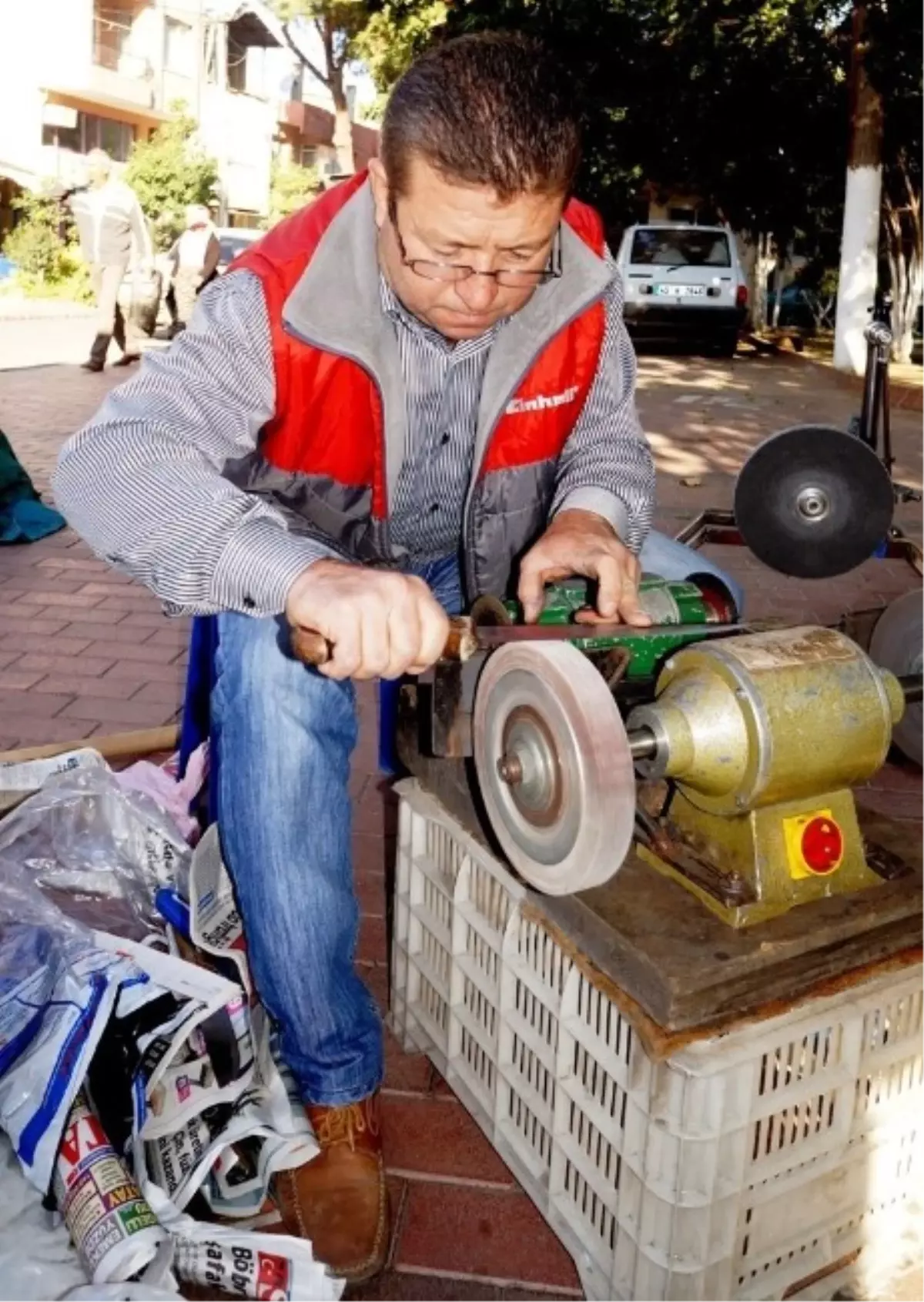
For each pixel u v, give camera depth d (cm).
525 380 192
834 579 544
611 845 148
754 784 154
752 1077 149
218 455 172
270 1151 178
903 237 1677
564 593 192
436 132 147
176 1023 174
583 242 192
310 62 3134
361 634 141
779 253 2436
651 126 1891
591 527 193
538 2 1634
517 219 151
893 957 160
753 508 374
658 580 207
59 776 235
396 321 179
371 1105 189
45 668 409
